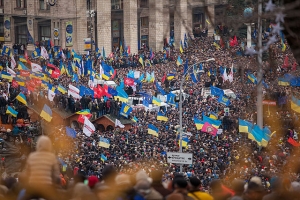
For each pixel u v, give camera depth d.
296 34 29.56
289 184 37.66
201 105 152.75
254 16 29.02
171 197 31.08
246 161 100.69
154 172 36.12
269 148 109.38
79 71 184.00
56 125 142.75
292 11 27.88
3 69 192.00
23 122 137.75
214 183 38.06
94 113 146.25
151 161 102.81
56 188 34.44
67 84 171.25
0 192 36.31
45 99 150.88
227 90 159.50
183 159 89.94
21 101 141.88
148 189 33.84
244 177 89.62
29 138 125.94
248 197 35.47
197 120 120.81
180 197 31.05
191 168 99.19
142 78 177.38
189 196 33.81
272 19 30.81
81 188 33.53
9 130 130.75
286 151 107.12
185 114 145.12
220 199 37.28
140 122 140.12
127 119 142.75
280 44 111.50
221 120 135.75
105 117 142.88
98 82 168.62
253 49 32.53
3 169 109.06
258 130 107.06
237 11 31.84
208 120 119.88
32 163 33.81
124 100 145.12
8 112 135.38
